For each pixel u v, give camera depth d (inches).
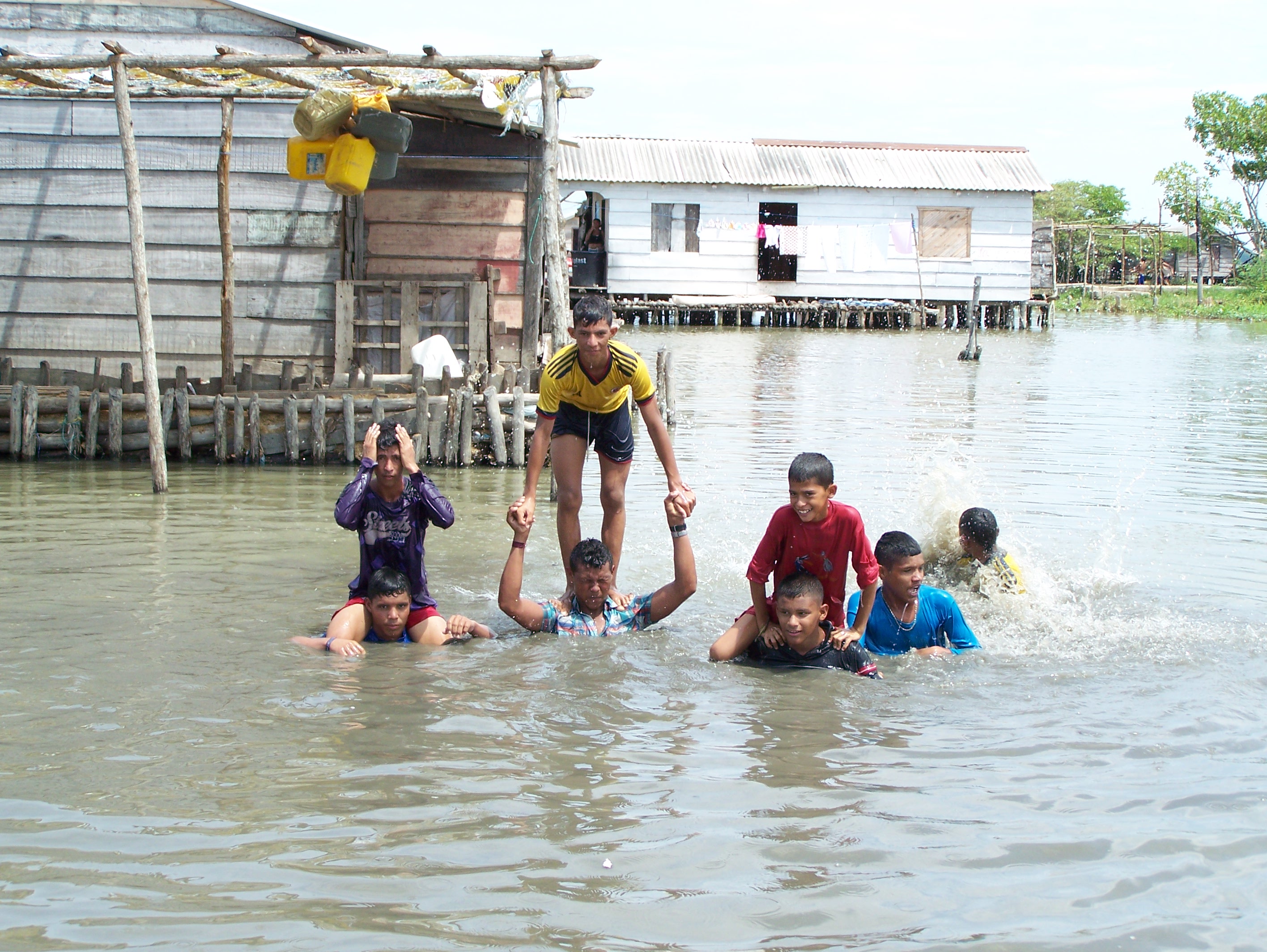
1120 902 132.2
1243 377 789.2
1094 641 236.7
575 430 256.5
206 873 135.3
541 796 157.8
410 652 225.8
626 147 1342.3
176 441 449.4
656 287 1337.4
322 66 386.3
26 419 444.1
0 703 189.8
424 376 477.1
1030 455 463.5
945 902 131.9
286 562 293.3
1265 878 137.9
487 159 522.0
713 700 200.4
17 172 511.5
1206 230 2026.3
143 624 237.5
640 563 301.0
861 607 227.1
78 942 120.4
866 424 559.5
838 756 174.2
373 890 132.2
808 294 1359.5
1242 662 222.7
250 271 513.0
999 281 1369.3
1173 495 385.7
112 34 516.1
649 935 124.2
